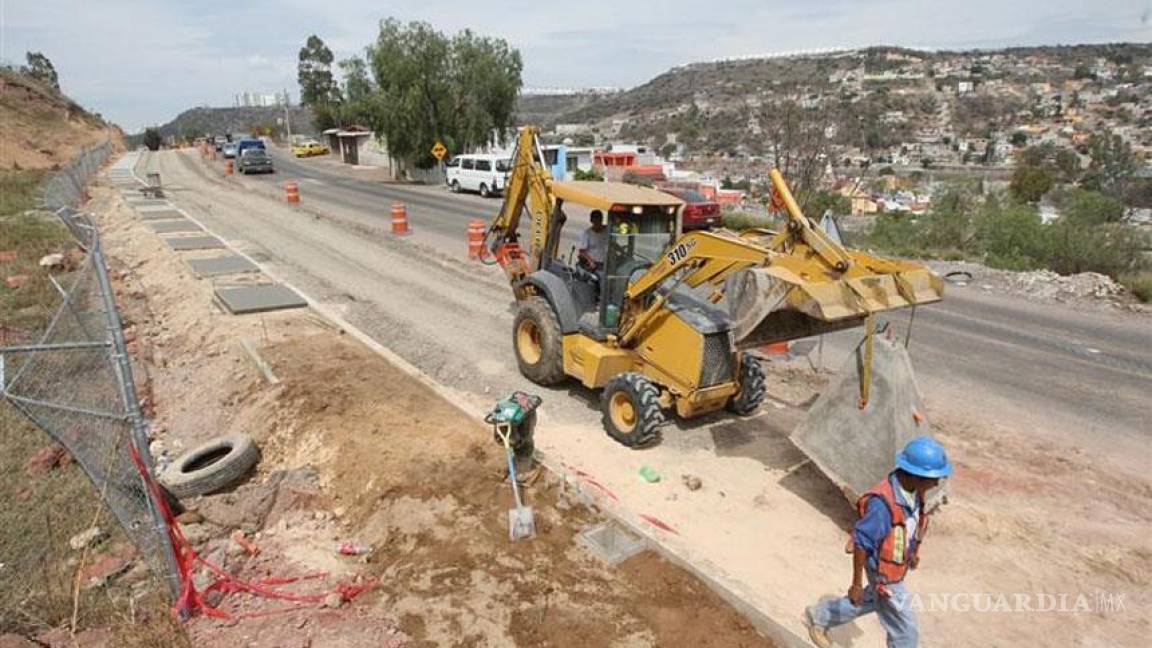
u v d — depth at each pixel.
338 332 10.77
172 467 6.68
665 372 7.33
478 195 33.28
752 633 4.72
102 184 33.00
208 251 16.64
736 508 6.29
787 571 5.41
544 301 8.77
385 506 6.07
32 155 48.31
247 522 6.05
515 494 5.92
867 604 4.27
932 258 18.09
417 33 39.84
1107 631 4.86
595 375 7.67
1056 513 6.28
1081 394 9.05
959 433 7.89
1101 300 13.79
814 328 6.75
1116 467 7.12
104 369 5.62
